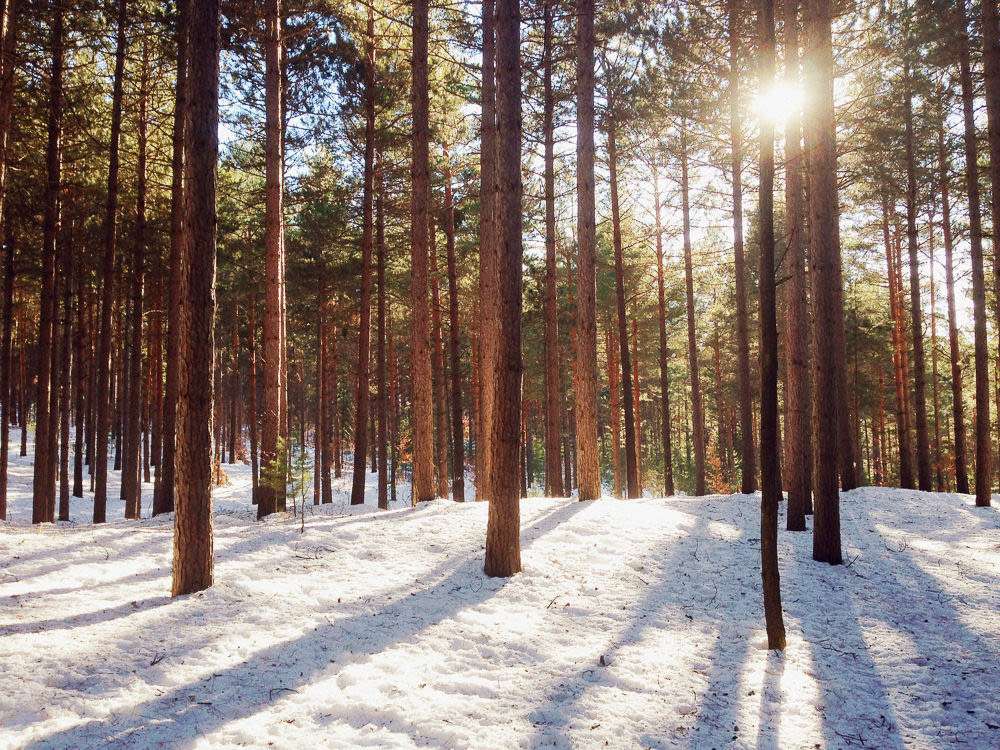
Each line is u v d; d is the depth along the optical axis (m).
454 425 17.94
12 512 18.22
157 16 12.88
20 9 12.27
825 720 4.61
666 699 4.86
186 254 6.79
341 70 15.15
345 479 33.91
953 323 17.86
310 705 4.56
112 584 7.00
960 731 4.41
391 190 18.20
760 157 6.10
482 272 14.02
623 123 16.58
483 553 8.53
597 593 7.14
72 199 16.20
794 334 11.27
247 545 8.83
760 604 6.99
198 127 6.72
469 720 4.45
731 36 13.99
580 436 12.26
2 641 5.17
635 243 22.22
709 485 31.42
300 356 34.59
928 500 13.34
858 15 13.03
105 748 3.89
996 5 10.27
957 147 15.85
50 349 13.12
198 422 6.80
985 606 6.72
